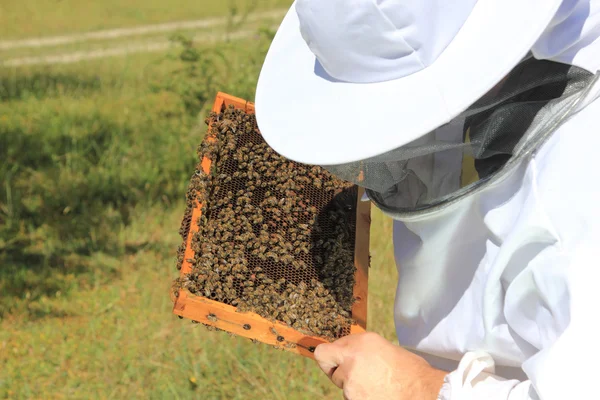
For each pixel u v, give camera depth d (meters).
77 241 4.94
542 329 1.30
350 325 1.88
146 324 4.07
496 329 1.47
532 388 1.26
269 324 1.82
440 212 1.48
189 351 3.78
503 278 1.40
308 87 1.44
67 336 4.00
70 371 3.73
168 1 14.23
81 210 5.30
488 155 1.36
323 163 1.31
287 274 1.99
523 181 1.34
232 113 2.29
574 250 1.20
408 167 1.52
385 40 1.27
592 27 1.29
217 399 3.48
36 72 8.64
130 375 3.67
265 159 2.19
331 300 1.93
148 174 5.60
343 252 2.03
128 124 6.44
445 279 1.65
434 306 1.72
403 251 1.77
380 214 4.83
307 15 1.33
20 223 5.07
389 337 3.87
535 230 1.26
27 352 3.86
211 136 2.20
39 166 5.76
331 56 1.34
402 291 1.81
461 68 1.25
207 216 2.08
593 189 1.21
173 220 5.25
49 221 5.15
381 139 1.27
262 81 1.56
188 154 5.73
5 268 4.56
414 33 1.26
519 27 1.21
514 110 1.32
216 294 1.86
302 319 1.86
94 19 12.71
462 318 1.62
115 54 10.26
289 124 1.42
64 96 7.32
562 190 1.24
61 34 11.56
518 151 1.31
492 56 1.22
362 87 1.34
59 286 4.43
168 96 7.13
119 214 5.24
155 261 4.72
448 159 1.48
